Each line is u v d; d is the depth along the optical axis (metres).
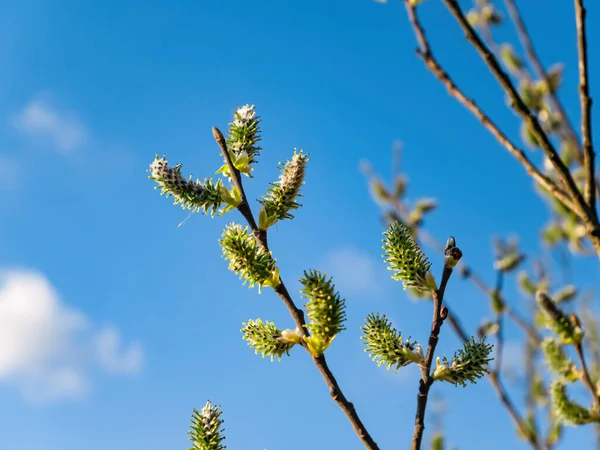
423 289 0.39
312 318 0.38
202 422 0.38
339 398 0.37
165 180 0.41
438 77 0.36
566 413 0.46
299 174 0.42
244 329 0.40
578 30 0.34
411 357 0.38
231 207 0.42
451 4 0.34
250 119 0.43
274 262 0.40
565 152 0.52
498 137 0.35
